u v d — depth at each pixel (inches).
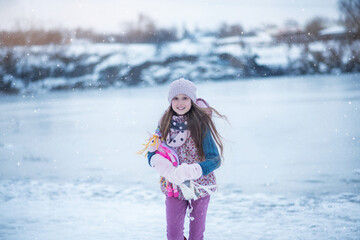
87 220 155.1
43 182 226.4
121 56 1819.6
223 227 142.6
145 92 1244.5
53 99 1019.9
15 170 261.3
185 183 100.5
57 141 383.2
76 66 1455.5
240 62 1800.0
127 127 470.9
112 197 192.2
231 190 198.7
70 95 1178.0
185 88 103.3
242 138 362.0
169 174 98.8
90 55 1620.3
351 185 196.7
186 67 2011.6
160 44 2192.4
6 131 461.4
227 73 1838.1
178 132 104.0
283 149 304.0
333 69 1202.0
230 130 410.0
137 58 1969.7
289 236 129.8
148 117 563.2
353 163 246.1
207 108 106.1
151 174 242.8
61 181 228.5
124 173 247.4
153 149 103.7
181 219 103.7
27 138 406.3
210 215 158.6
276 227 140.0
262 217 152.8
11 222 152.9
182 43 2395.4
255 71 1711.4
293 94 818.8
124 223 150.6
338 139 332.2
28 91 964.0
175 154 103.0
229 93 947.3
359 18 658.8
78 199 189.3
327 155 274.8
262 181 214.1
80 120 557.9
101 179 232.5
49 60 985.5
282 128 413.1
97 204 179.9
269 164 255.1
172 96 104.1
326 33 780.6
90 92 1323.8
